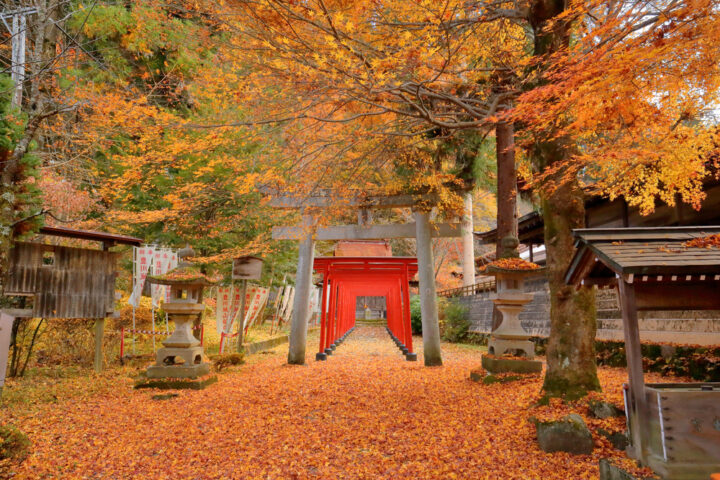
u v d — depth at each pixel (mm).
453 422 6117
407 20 6461
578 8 4816
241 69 6855
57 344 11836
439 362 12328
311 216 11539
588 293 6492
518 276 9492
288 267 21125
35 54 6887
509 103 8016
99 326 10531
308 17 5230
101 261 10648
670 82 4609
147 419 6578
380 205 12609
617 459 4320
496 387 8211
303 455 5094
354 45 6125
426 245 12828
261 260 13922
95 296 10461
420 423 6168
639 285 4582
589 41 5113
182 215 11086
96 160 12273
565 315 6480
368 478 4453
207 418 6629
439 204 12352
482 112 7262
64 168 10938
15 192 5848
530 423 5746
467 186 12797
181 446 5418
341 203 10664
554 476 4301
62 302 9867
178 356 9531
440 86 7715
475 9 6660
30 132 5980
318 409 7098
